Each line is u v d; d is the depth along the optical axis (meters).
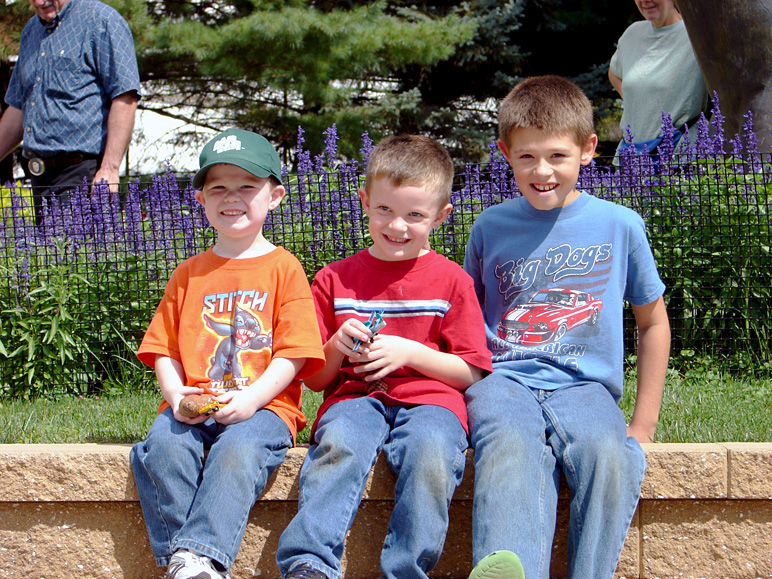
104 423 3.19
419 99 15.19
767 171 4.32
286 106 15.13
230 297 2.49
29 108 5.30
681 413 3.21
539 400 2.43
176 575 2.05
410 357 2.36
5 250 4.37
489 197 4.32
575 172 2.57
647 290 2.60
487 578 1.94
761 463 2.38
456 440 2.24
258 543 2.40
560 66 18.36
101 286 4.25
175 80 14.65
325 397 2.61
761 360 4.15
